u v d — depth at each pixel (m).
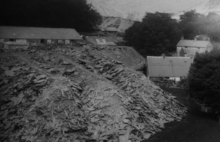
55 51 60.56
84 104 41.56
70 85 42.53
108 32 137.88
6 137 33.97
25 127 35.19
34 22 103.38
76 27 118.94
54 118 36.19
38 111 36.88
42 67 48.31
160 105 49.34
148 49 99.75
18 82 42.38
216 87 46.47
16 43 79.69
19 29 84.06
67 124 36.06
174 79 73.44
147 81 54.59
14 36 80.06
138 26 105.25
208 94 49.53
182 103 57.72
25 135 34.22
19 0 101.56
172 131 42.69
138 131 39.34
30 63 49.94
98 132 37.12
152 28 100.56
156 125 43.38
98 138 36.12
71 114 37.69
